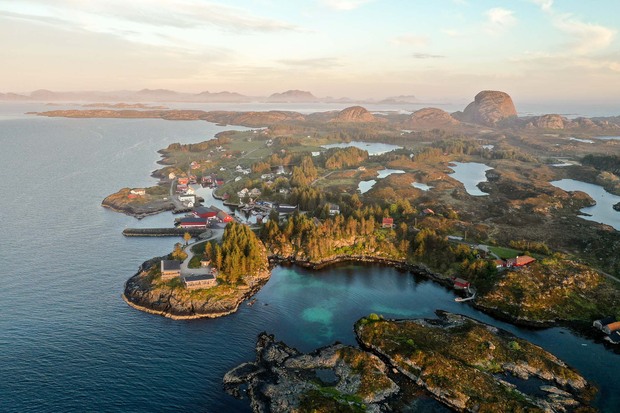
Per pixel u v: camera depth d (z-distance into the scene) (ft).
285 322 491.72
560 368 403.34
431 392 377.71
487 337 447.01
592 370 416.67
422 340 443.32
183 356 417.28
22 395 351.67
